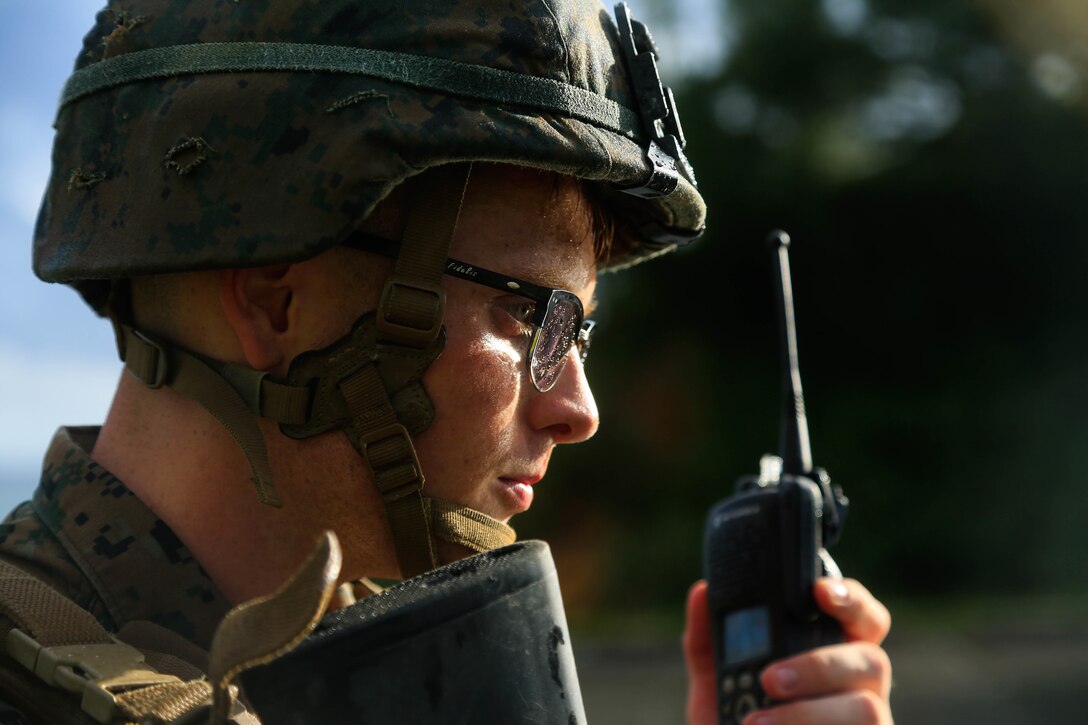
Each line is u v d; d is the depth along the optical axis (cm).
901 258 2214
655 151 175
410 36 154
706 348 2266
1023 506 2053
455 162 155
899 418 2133
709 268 2238
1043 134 2172
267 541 161
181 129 155
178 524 161
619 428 2222
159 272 153
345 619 121
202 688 133
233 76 155
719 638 183
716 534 186
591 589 2100
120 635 149
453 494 162
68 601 142
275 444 159
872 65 2280
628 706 1007
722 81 2292
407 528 158
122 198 159
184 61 158
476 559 132
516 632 127
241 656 109
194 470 161
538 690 127
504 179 164
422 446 160
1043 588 2023
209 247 150
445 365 159
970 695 1011
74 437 178
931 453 2112
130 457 165
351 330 157
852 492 2108
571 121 161
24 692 136
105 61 165
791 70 2272
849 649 170
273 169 150
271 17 156
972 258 2194
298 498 159
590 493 2209
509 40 158
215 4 160
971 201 2191
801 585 173
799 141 2245
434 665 121
